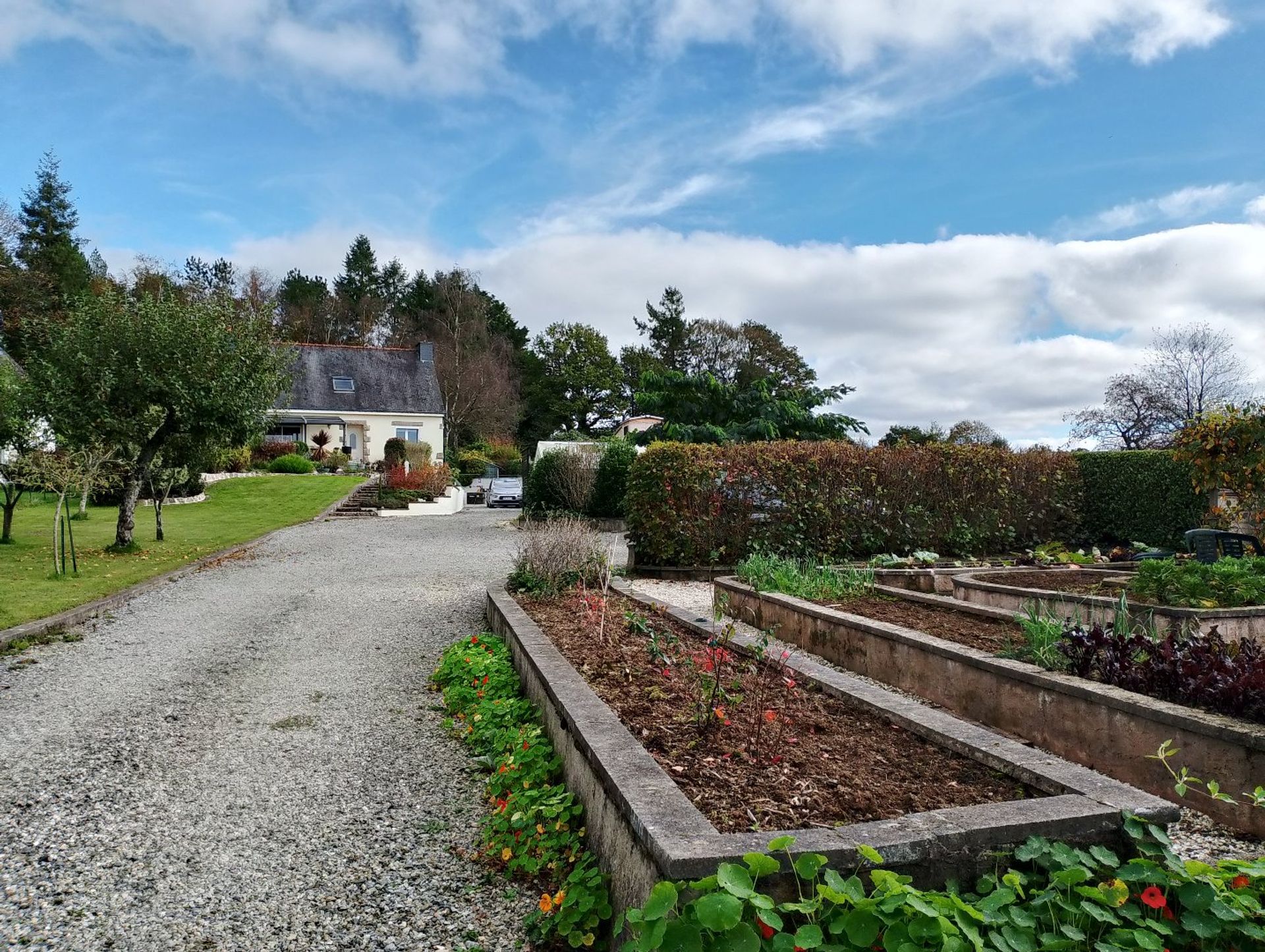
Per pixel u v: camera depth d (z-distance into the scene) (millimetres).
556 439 30500
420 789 3641
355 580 10086
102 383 11133
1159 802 2268
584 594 6434
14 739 4203
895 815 2393
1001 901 1879
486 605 8023
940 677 4645
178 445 12344
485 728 4188
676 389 20875
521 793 3201
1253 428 7770
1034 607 5477
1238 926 1878
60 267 39000
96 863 2908
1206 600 5691
